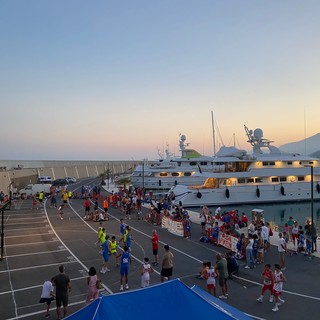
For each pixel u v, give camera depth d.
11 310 12.15
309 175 51.41
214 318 6.88
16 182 58.78
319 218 42.25
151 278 15.51
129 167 141.25
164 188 56.25
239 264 17.69
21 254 19.83
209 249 20.95
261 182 49.72
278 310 11.95
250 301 12.78
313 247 19.56
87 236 24.75
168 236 24.83
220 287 14.25
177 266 17.42
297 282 14.90
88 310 6.72
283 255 16.98
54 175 90.81
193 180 56.28
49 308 12.01
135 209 36.78
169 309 6.93
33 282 15.11
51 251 20.52
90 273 11.89
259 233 18.61
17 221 30.95
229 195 47.38
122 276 14.06
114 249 17.34
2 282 15.11
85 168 116.00
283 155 52.88
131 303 6.89
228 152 53.75
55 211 37.09
